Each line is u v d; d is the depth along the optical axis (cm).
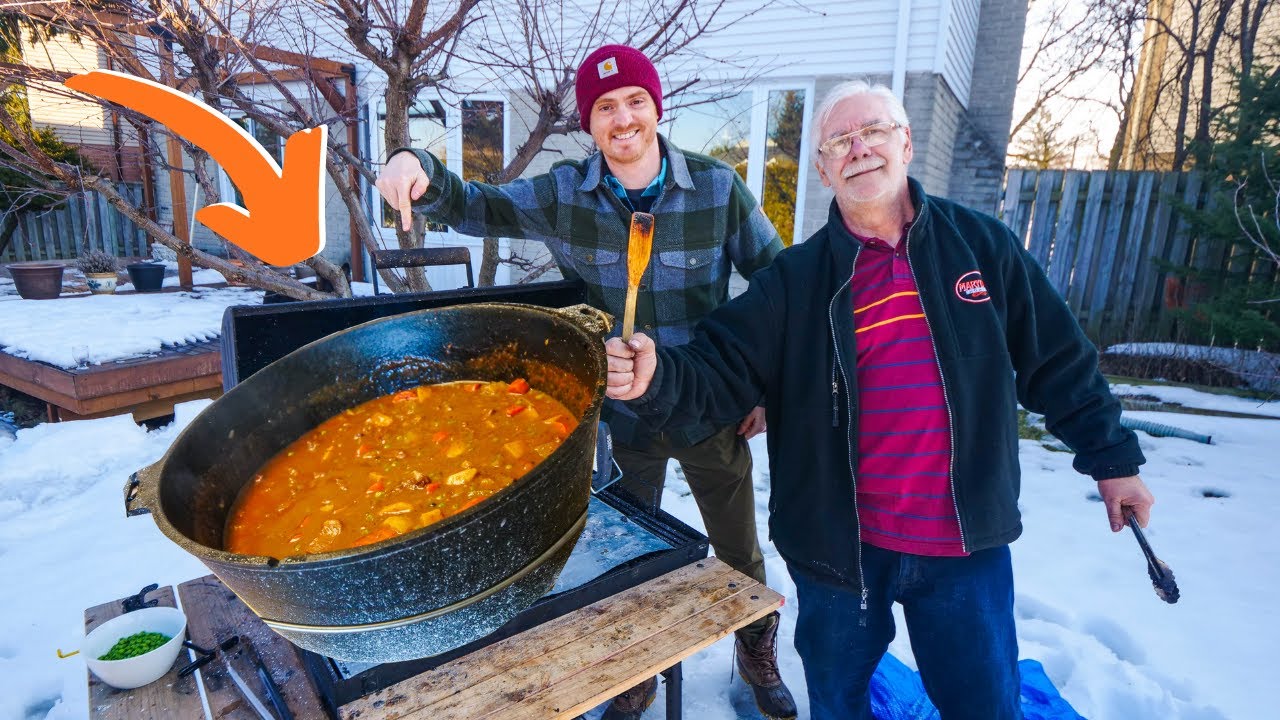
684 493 374
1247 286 570
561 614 142
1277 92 557
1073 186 666
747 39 662
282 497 111
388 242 816
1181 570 289
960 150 789
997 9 847
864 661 170
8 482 367
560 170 203
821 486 161
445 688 121
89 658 134
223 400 113
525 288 192
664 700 223
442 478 111
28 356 454
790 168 687
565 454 86
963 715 158
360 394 138
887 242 161
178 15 259
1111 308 679
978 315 152
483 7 650
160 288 761
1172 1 1263
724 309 166
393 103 275
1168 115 1312
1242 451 421
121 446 412
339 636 85
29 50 604
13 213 855
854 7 624
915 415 154
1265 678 226
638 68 180
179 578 290
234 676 136
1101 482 153
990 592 156
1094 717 215
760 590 150
